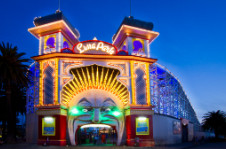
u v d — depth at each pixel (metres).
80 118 37.72
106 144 39.84
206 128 77.69
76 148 31.38
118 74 39.16
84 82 39.12
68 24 41.12
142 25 41.31
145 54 41.25
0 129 58.47
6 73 36.88
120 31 41.28
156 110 42.78
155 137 40.22
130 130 36.22
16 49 39.53
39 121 35.53
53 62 37.25
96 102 38.19
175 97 54.94
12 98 48.47
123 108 38.91
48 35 39.50
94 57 37.94
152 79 43.56
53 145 34.12
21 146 32.72
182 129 53.47
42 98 36.28
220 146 41.53
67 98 38.09
